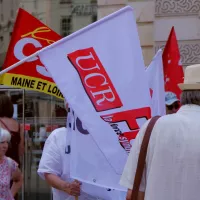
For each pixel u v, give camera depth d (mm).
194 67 2783
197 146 2572
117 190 3463
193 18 7930
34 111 8008
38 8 8883
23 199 7891
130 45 3189
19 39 4109
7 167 4465
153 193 2602
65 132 3574
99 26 3172
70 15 8766
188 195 2545
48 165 3508
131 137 3148
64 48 3137
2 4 9008
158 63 3961
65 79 3123
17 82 4086
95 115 3131
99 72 3160
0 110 5547
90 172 3240
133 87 3178
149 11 8047
